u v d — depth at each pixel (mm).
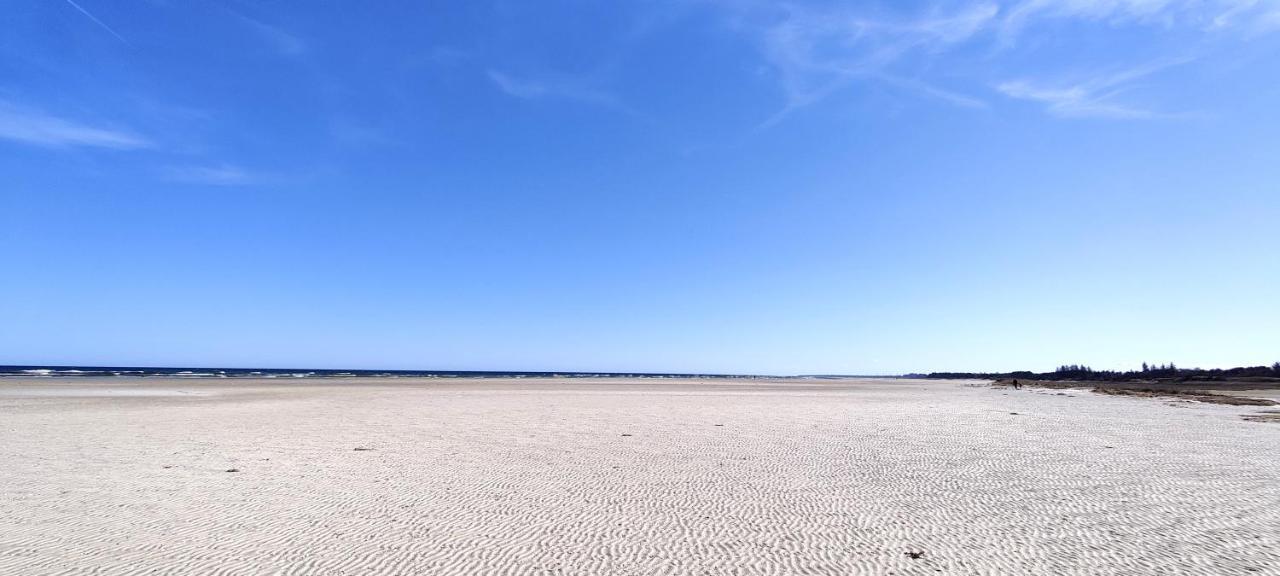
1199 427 30578
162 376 101312
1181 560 10000
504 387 75875
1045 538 11180
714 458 19688
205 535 10953
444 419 31734
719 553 10273
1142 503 13844
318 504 13273
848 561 9930
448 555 10031
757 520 12289
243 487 14859
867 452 21281
